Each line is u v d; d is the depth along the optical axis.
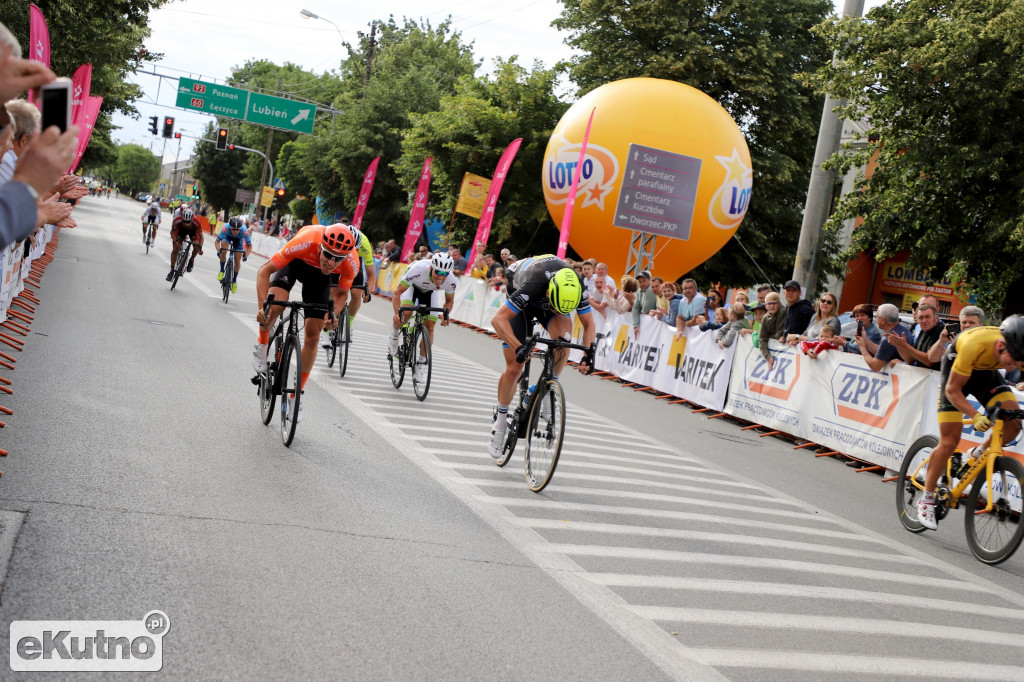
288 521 4.09
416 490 5.03
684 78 22.56
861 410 8.51
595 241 17.45
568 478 6.00
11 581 2.94
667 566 4.27
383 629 3.02
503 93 25.89
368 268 8.94
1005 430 5.41
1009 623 4.18
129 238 31.31
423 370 8.23
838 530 5.71
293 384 5.66
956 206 12.14
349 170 35.75
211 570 3.33
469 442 6.63
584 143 16.55
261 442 5.62
